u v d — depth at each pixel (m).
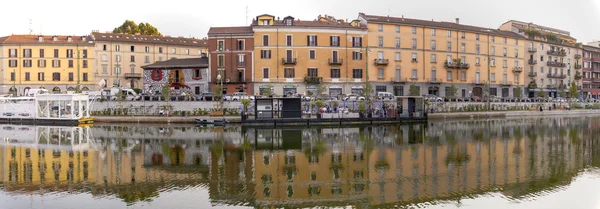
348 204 18.88
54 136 44.34
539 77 110.12
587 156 30.53
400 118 60.91
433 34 92.38
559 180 23.11
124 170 25.95
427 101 69.19
